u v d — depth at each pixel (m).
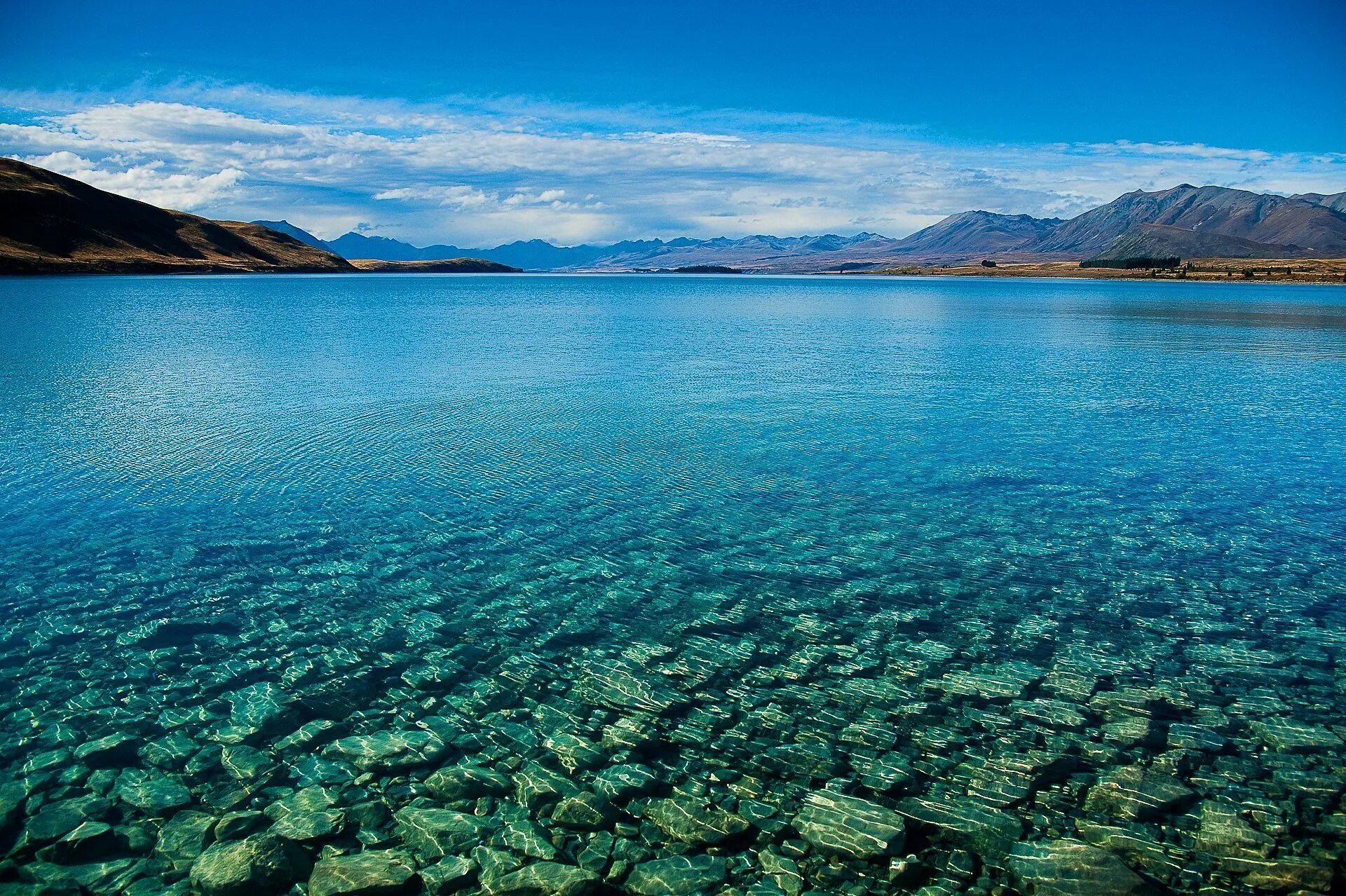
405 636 16.70
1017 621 17.64
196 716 13.69
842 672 15.37
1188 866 10.27
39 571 19.67
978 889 9.88
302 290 177.12
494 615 17.75
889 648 16.38
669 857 10.47
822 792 11.78
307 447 32.22
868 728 13.48
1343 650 16.31
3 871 10.04
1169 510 25.50
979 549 22.08
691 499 26.20
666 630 17.11
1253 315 120.25
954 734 13.31
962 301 168.75
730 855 10.48
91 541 21.70
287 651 16.00
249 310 109.06
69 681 14.73
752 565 20.80
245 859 10.12
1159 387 50.56
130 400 41.50
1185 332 91.50
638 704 14.22
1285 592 19.20
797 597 18.84
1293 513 25.33
